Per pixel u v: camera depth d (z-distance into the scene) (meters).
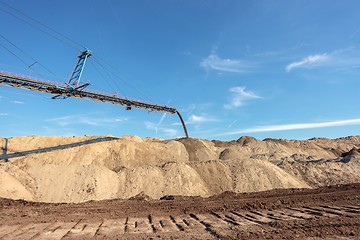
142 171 44.62
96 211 16.89
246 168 48.56
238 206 16.81
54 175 41.97
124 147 61.97
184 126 74.56
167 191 41.72
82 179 41.31
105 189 40.59
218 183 45.84
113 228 12.55
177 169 45.94
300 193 21.67
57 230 12.27
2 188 34.75
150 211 16.50
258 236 10.20
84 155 57.56
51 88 38.25
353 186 23.42
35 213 16.34
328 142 127.88
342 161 67.44
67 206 19.31
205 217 14.52
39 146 62.16
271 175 46.88
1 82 34.47
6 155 49.72
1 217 15.13
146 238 10.59
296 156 75.75
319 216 13.40
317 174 55.03
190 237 10.59
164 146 68.50
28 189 38.94
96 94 42.47
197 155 68.69
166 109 54.78
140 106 49.47
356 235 10.03
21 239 10.81
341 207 15.25
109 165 57.06
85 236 11.14
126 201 21.77
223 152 75.94
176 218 14.48
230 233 10.91
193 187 43.16
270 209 15.84
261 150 84.88
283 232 10.55
